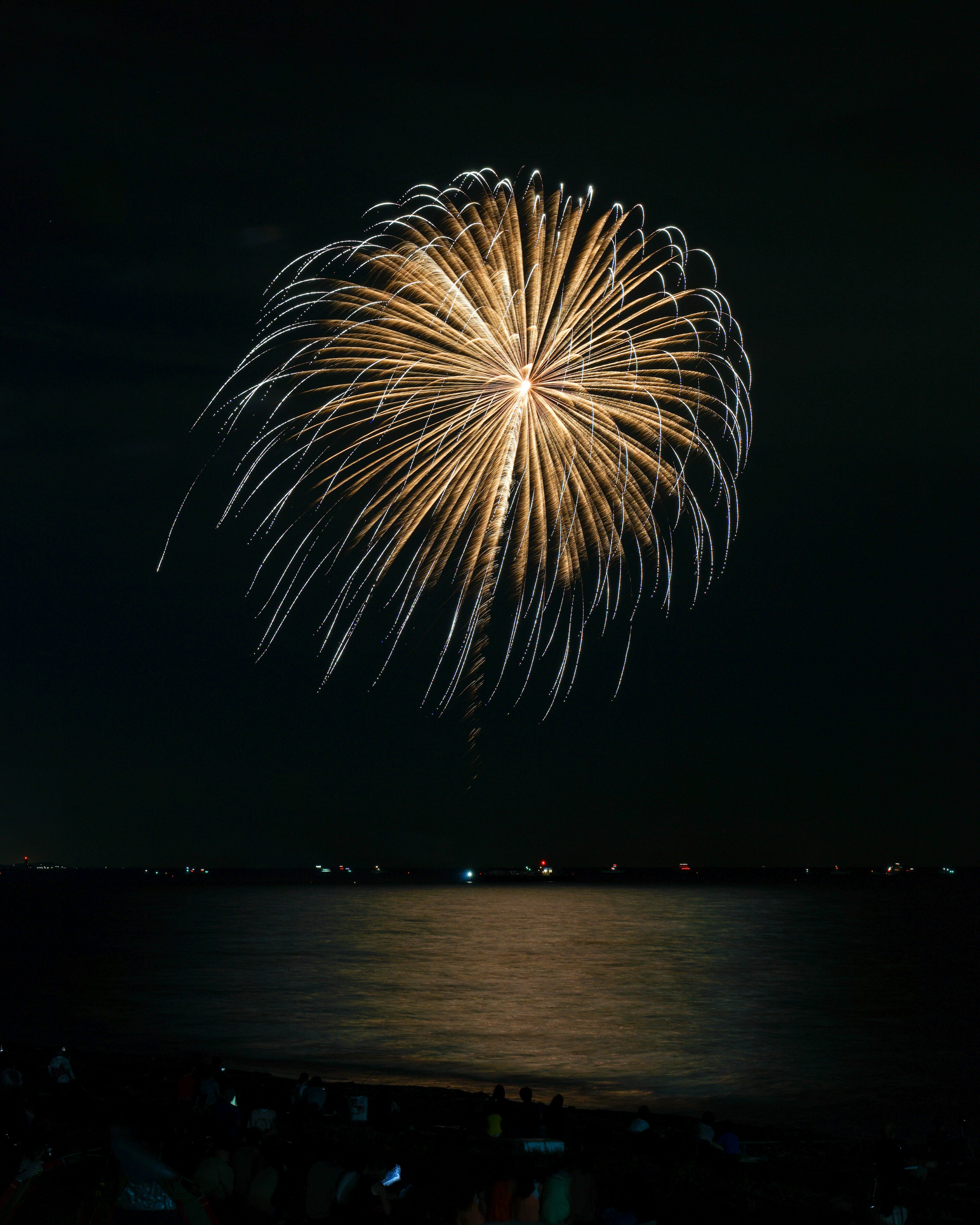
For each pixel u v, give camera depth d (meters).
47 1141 14.88
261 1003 73.69
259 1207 15.72
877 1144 26.81
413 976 93.12
